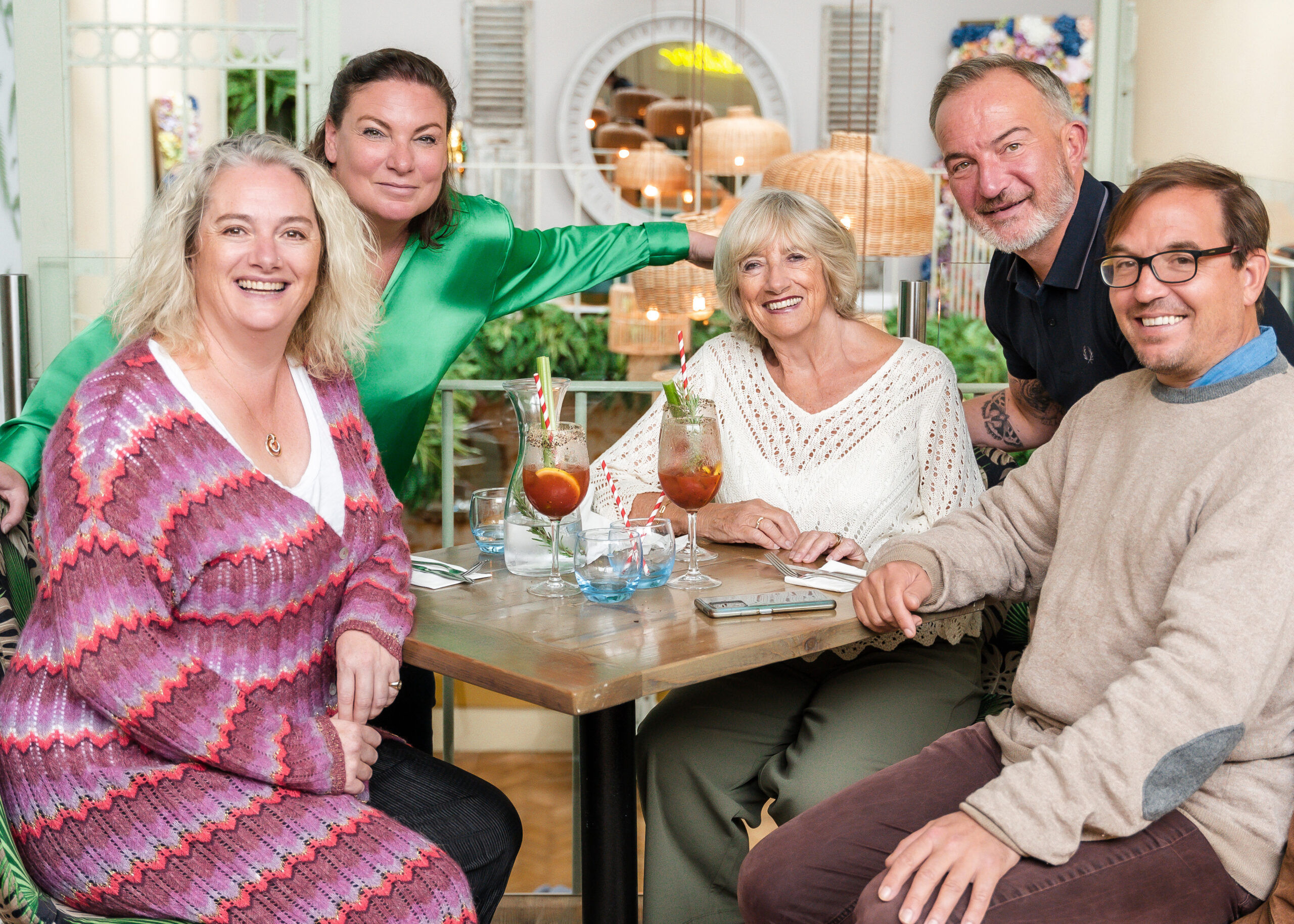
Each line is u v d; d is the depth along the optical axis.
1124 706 1.21
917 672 1.83
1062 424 1.59
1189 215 1.31
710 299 4.23
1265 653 1.20
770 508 1.89
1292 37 4.24
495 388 2.56
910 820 1.40
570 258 2.31
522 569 1.71
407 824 1.48
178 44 3.25
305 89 3.32
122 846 1.24
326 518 1.52
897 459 2.00
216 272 1.40
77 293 3.80
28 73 2.97
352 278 1.57
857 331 2.09
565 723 3.22
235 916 1.22
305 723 1.38
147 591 1.29
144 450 1.33
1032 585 1.64
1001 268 2.18
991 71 1.95
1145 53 4.97
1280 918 1.17
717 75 8.88
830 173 4.17
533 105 8.92
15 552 1.60
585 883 1.52
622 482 2.07
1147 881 1.22
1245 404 1.31
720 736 1.82
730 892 1.80
